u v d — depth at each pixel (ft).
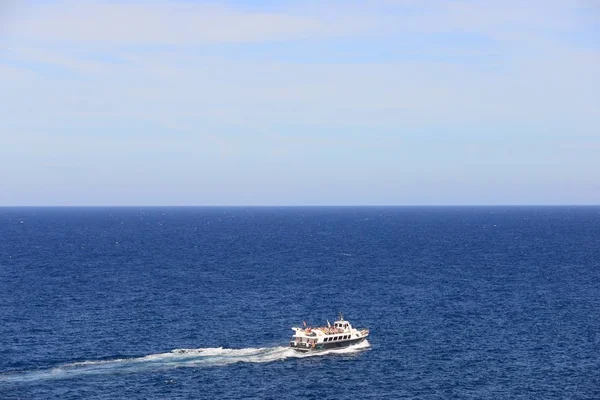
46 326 488.85
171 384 358.02
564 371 383.45
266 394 345.31
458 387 357.41
